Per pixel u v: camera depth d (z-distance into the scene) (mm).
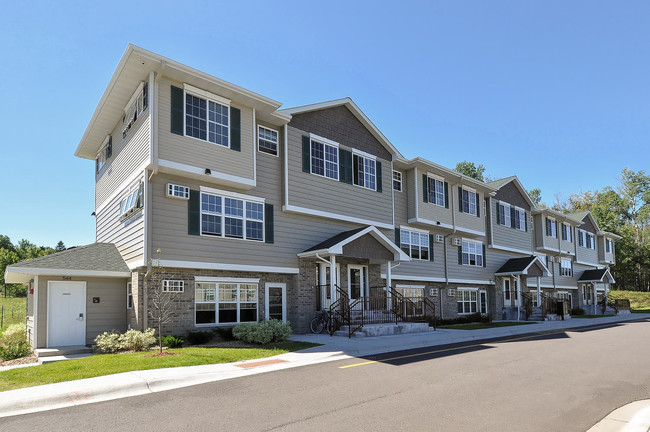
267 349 13938
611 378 10133
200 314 16203
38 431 6586
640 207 69812
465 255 29500
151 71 15203
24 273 14680
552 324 26641
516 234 34531
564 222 41562
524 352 14086
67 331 15500
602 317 34938
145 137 15422
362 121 22609
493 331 21000
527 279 36750
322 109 20859
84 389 8594
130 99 17328
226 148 16734
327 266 20188
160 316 13539
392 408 7621
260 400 8148
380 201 22938
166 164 15102
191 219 16062
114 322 16391
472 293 30125
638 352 14227
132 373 10109
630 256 57375
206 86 16219
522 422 6895
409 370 10945
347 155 21656
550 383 9586
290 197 19000
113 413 7434
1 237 72250
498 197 33188
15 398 7996
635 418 7102
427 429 6547
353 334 17375
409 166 25250
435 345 16016
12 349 14555
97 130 20250
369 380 9781
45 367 11156
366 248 19938
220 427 6656
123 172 17859
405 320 21281
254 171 17469
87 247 17750
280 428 6594
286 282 19031
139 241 15406
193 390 8977
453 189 27938
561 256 41656
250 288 17781
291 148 19375
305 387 9133
